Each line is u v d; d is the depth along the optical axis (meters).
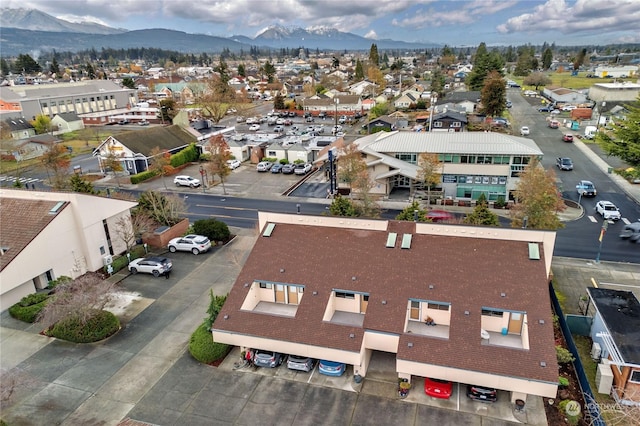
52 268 35.41
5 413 23.02
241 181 66.88
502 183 52.19
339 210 40.53
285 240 30.27
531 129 92.50
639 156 49.81
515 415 21.69
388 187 55.59
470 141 54.56
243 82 195.88
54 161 66.56
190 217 52.25
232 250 42.78
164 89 177.38
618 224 45.56
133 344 28.72
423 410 22.28
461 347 22.14
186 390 24.42
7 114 111.56
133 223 43.47
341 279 26.83
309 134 94.44
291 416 22.34
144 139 73.38
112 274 38.34
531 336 21.97
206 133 90.94
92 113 133.25
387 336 23.53
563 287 33.97
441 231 28.00
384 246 28.27
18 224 35.44
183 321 31.16
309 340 24.06
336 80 186.25
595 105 110.44
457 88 166.62
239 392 24.14
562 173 62.69
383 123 96.19
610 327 24.39
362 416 22.11
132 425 22.05
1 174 72.75
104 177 69.62
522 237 26.39
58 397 24.08
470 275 25.36
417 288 25.33
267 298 28.78
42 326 30.78
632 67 183.25
